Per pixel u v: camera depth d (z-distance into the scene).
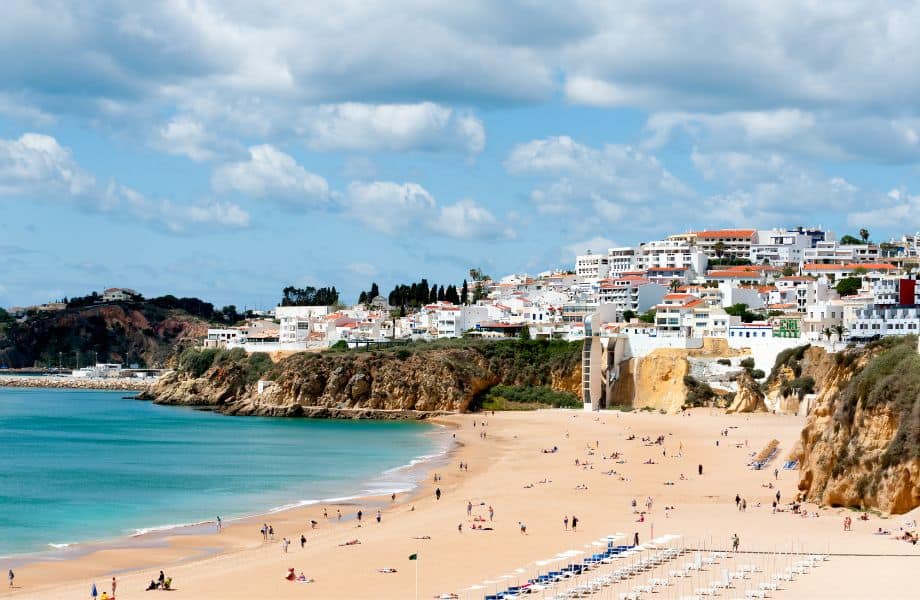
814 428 115.75
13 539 105.31
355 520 114.69
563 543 96.25
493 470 155.62
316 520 115.31
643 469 148.12
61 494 135.50
